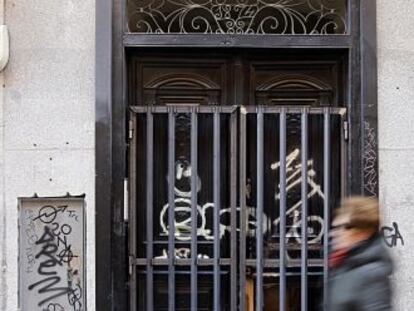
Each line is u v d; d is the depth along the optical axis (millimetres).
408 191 5711
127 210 5773
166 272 5828
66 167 5656
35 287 5656
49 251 5664
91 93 5684
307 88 5961
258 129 5801
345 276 4055
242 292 5805
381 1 5746
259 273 5789
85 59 5691
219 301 5785
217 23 5879
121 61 5719
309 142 5879
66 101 5680
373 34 5711
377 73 5723
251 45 5746
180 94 5949
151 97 5930
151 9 5867
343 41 5770
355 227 4117
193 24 5879
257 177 5801
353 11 5773
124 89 5742
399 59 5742
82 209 5660
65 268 5660
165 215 5848
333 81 5945
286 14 5891
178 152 5852
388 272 4062
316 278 5844
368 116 5695
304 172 5797
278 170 5855
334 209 5832
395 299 5605
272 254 5855
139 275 5840
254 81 5945
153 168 5828
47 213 5672
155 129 5852
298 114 5855
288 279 5852
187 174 5855
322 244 5855
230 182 5844
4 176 5652
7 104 5676
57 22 5707
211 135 5863
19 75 5684
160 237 5844
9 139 5664
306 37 5766
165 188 5855
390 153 5711
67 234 5664
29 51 5691
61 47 5691
